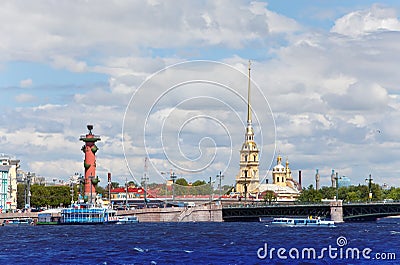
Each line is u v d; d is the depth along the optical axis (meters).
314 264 154.00
